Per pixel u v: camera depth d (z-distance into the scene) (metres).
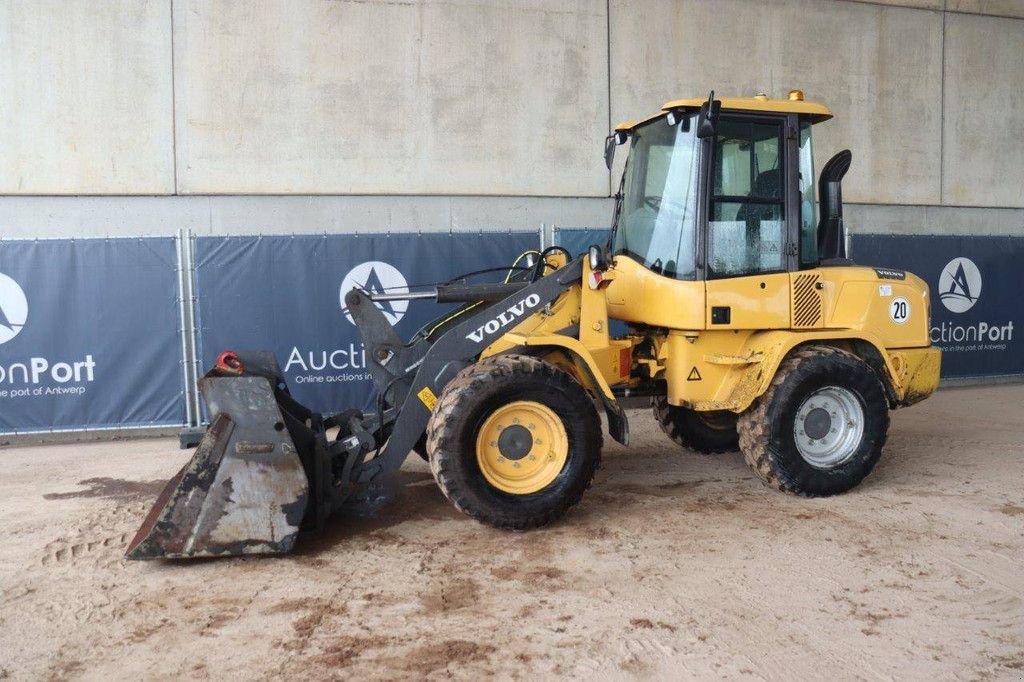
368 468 4.16
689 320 4.50
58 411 6.80
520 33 8.56
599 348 4.46
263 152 8.11
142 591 3.43
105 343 6.83
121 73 7.80
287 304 7.08
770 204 4.65
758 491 4.84
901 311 4.96
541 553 3.82
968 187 10.09
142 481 5.39
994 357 8.80
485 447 4.05
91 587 3.48
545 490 4.10
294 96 8.13
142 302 6.86
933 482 4.96
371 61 8.27
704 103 4.25
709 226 4.53
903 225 9.88
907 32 9.73
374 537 4.09
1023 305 8.85
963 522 4.17
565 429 4.11
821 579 3.45
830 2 9.45
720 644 2.88
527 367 4.02
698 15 9.02
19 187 7.72
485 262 7.43
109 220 7.89
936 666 2.71
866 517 4.28
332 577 3.57
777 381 4.51
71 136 7.76
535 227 8.73
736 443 5.80
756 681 2.62
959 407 7.65
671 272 4.63
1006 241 8.73
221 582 3.52
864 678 2.64
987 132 10.12
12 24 7.62
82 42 7.73
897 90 9.74
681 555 3.76
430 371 4.25
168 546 3.62
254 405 3.72
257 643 2.94
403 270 7.27
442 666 2.75
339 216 8.30
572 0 8.66
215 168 8.02
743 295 4.55
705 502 4.62
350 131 8.27
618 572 3.57
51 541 4.09
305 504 3.74
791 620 3.06
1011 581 3.41
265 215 8.16
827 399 4.61
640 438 6.44
